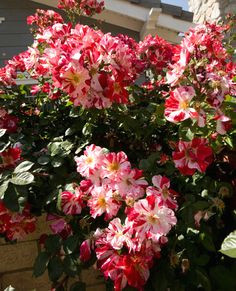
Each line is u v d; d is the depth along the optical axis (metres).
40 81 1.94
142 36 4.45
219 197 1.42
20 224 1.49
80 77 1.35
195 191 1.42
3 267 1.57
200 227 1.32
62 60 1.35
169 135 1.74
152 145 1.76
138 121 1.63
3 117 1.90
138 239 1.17
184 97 1.26
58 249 1.41
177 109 1.27
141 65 1.89
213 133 1.42
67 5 2.76
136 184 1.28
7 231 1.50
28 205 1.48
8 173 1.36
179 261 1.27
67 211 1.39
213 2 5.38
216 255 1.38
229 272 1.27
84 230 1.43
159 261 1.30
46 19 2.61
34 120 2.00
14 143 1.67
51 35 1.71
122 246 1.20
